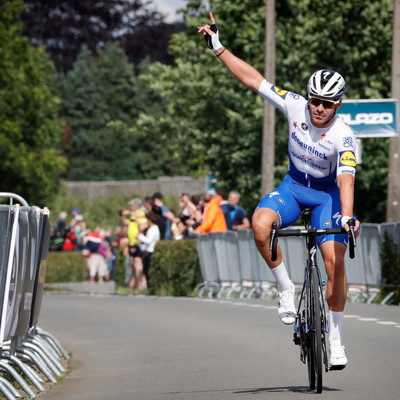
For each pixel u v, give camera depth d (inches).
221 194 2001.7
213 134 2903.5
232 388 795.4
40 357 949.2
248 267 1856.5
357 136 1878.7
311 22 2709.2
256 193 2903.5
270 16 2224.4
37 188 5305.1
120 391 818.2
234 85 2888.8
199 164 3518.7
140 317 1483.8
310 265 749.3
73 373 956.0
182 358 1010.1
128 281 2385.6
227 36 2923.2
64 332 1326.3
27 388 803.4
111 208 6225.4
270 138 2273.6
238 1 2883.9
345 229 690.2
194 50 3213.6
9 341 907.4
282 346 1061.1
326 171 759.1
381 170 2714.1
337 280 746.8
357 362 906.1
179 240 2075.5
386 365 883.4
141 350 1101.1
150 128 3400.6
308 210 764.6
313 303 725.9
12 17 5152.6
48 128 5280.5
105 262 3102.9
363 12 2733.8
